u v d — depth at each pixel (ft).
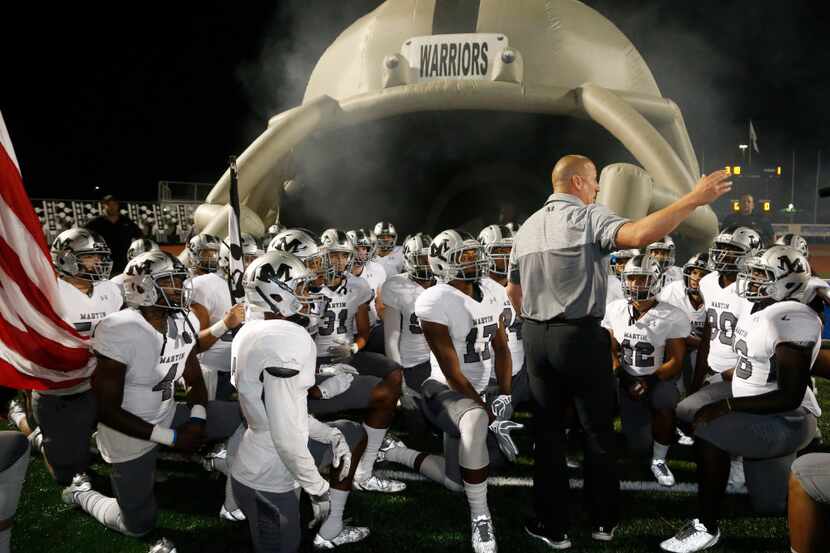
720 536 10.26
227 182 23.68
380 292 15.01
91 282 12.28
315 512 8.33
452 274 10.61
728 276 12.87
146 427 9.24
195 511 11.27
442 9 23.98
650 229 8.07
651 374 13.05
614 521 10.05
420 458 12.42
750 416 9.72
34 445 13.52
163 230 68.49
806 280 9.66
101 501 10.58
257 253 16.31
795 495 7.66
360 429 10.00
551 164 27.37
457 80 23.13
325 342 13.57
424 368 13.92
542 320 9.66
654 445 12.59
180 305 9.48
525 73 23.57
